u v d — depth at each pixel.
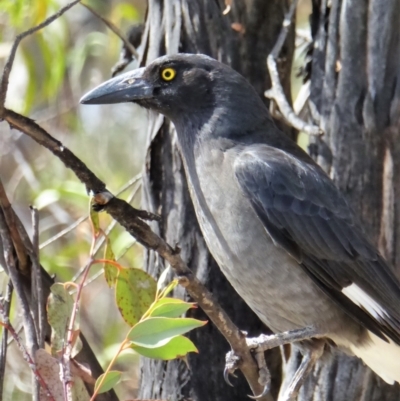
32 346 7.83
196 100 9.99
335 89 9.82
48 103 17.23
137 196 15.27
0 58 13.88
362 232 9.68
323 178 9.73
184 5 10.59
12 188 15.69
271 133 10.11
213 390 10.45
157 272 10.55
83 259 13.80
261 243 9.48
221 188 9.62
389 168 9.64
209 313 7.74
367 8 9.58
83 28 16.69
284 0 10.87
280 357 10.98
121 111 16.52
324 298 9.57
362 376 9.91
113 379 6.90
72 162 7.07
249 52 10.76
